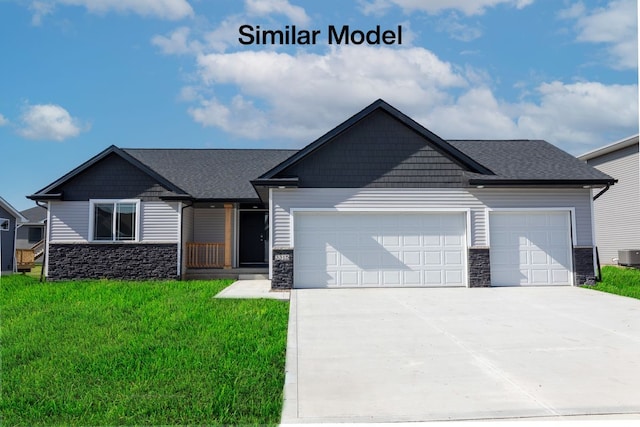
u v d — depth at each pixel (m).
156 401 4.48
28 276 19.94
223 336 7.13
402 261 13.57
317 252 13.48
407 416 4.14
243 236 19.50
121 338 7.02
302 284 13.36
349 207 13.49
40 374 5.36
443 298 11.42
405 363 5.81
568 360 5.89
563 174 13.73
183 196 16.02
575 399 4.52
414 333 7.52
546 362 5.80
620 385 4.92
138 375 5.25
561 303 10.52
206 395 4.64
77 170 15.89
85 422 4.08
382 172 13.65
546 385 4.94
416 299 11.26
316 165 13.59
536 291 12.59
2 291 13.16
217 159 20.86
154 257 16.02
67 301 10.83
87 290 12.77
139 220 16.08
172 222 16.19
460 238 13.72
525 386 4.91
